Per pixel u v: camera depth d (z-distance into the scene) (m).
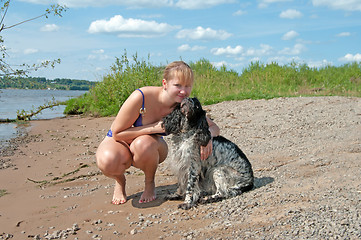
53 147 8.23
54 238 3.41
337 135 7.21
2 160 6.98
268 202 3.91
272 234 3.08
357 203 3.55
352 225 3.06
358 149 5.91
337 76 19.03
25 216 4.06
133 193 4.76
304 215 3.38
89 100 15.63
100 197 4.66
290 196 4.02
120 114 4.14
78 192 4.98
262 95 13.24
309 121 8.75
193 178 4.16
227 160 4.40
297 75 18.84
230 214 3.71
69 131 10.43
